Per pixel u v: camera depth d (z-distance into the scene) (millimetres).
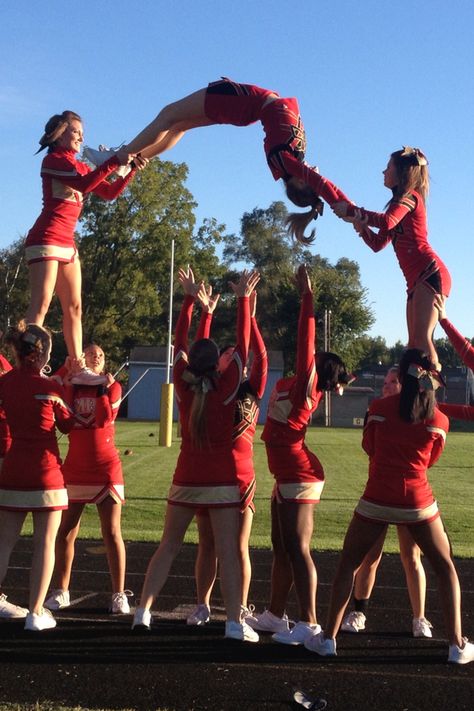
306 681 5547
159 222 57406
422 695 5324
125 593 8055
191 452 6199
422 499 5961
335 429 46625
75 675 5547
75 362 7246
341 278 72625
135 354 56875
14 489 6328
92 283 57344
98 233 56312
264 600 8039
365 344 72562
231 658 6016
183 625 6914
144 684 5398
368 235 6211
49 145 6777
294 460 6473
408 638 6711
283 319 68562
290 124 6051
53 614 7156
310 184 5922
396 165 6316
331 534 12031
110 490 7109
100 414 7008
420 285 6383
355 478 19344
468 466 23031
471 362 6520
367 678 5641
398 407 5988
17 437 6379
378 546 6812
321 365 6570
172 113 6402
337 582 6117
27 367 6406
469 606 7836
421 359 6020
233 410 6199
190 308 6723
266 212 80125
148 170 55750
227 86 6250
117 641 6375
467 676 5734
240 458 6707
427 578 9242
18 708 4840
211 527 6695
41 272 6777
